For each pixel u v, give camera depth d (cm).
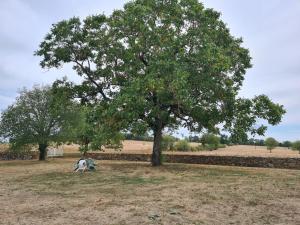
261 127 3228
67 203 1480
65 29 3203
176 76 2727
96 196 1664
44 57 3328
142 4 3169
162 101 3016
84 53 3322
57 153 4953
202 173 2689
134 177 2428
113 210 1332
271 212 1315
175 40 2995
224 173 2709
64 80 3475
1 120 4022
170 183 2125
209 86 2977
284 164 3344
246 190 1838
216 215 1266
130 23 3061
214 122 3284
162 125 3409
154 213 1279
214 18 3244
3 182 2219
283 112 3219
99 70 3341
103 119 3038
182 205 1434
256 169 3141
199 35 3053
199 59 2909
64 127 4041
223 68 2884
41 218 1212
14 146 4047
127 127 3105
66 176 2514
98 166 3288
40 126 4012
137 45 3089
